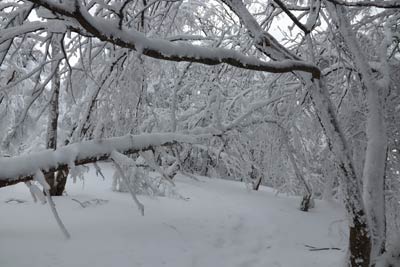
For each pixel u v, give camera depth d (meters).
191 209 8.95
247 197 11.31
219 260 6.66
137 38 2.98
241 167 7.73
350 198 4.75
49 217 6.84
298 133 8.46
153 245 6.32
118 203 8.32
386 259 5.14
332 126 4.68
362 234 4.76
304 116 8.62
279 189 11.30
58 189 8.44
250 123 6.24
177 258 6.15
